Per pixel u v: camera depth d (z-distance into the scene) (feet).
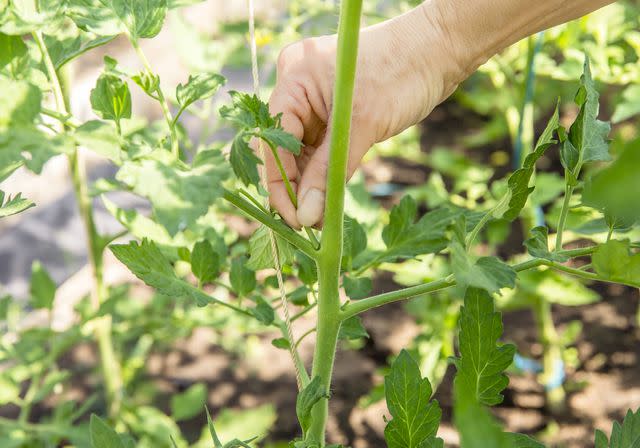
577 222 3.18
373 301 1.89
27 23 1.63
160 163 1.50
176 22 3.19
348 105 1.73
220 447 1.83
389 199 5.71
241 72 6.22
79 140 1.50
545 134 1.79
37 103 1.49
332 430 4.02
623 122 5.23
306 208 1.92
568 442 3.91
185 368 4.45
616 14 3.43
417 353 3.64
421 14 2.18
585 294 3.56
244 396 4.24
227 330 4.55
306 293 2.24
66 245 5.16
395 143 5.38
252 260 2.04
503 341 4.48
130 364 3.77
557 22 2.16
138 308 3.40
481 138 5.64
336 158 1.77
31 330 3.04
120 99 1.72
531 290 3.59
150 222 2.31
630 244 1.77
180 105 1.75
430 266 3.66
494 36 2.18
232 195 1.78
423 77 2.19
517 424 4.04
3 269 4.98
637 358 4.34
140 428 3.29
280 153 2.11
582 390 4.19
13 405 4.12
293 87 2.16
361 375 4.34
